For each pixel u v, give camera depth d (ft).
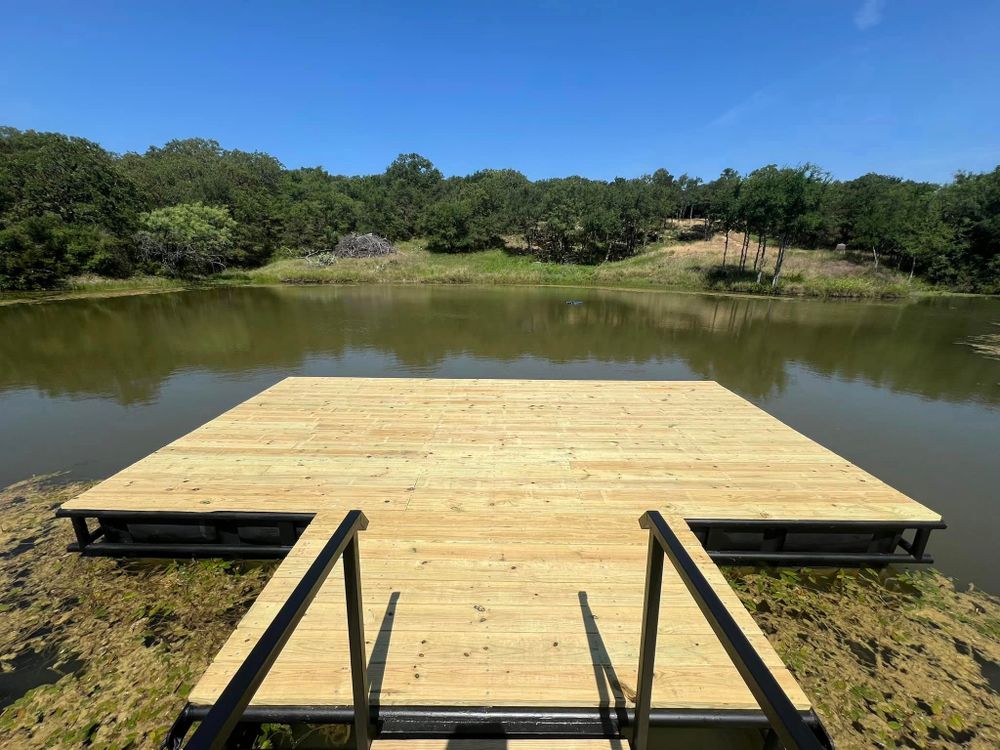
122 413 17.78
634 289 64.90
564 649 5.50
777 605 8.27
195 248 76.28
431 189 164.55
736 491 9.43
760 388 21.94
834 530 8.80
